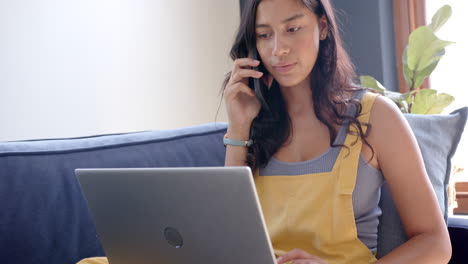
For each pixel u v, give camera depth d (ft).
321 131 4.52
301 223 4.23
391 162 4.15
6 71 7.64
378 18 9.50
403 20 9.63
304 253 3.76
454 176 7.77
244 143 4.84
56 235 4.65
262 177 4.61
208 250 3.03
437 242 3.92
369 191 4.25
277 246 4.33
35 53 7.97
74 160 4.99
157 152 5.44
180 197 3.01
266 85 4.83
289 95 4.69
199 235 3.02
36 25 7.99
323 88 4.46
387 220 4.49
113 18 8.96
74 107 8.39
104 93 8.78
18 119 7.75
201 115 10.39
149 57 9.48
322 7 4.35
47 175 4.77
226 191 2.81
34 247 4.52
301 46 4.25
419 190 4.07
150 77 9.48
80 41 8.50
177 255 3.20
